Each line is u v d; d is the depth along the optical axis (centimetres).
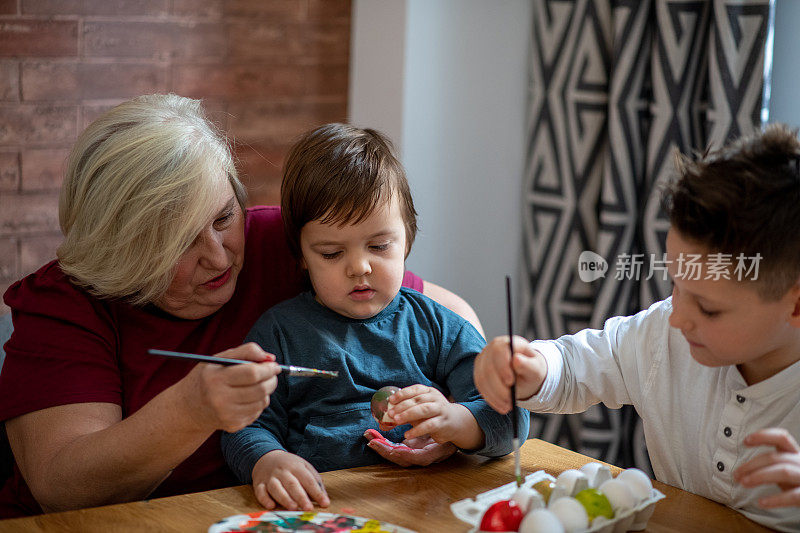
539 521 78
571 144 193
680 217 88
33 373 108
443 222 201
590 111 189
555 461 108
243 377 89
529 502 84
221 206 113
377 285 113
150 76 179
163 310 119
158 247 109
